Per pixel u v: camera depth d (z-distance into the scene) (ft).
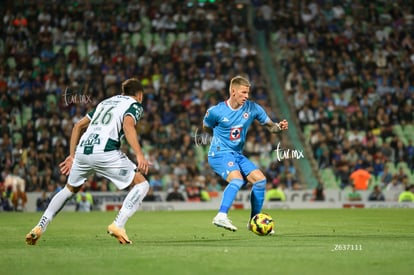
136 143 87.97
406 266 65.51
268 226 104.73
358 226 134.82
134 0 343.05
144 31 335.06
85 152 89.20
